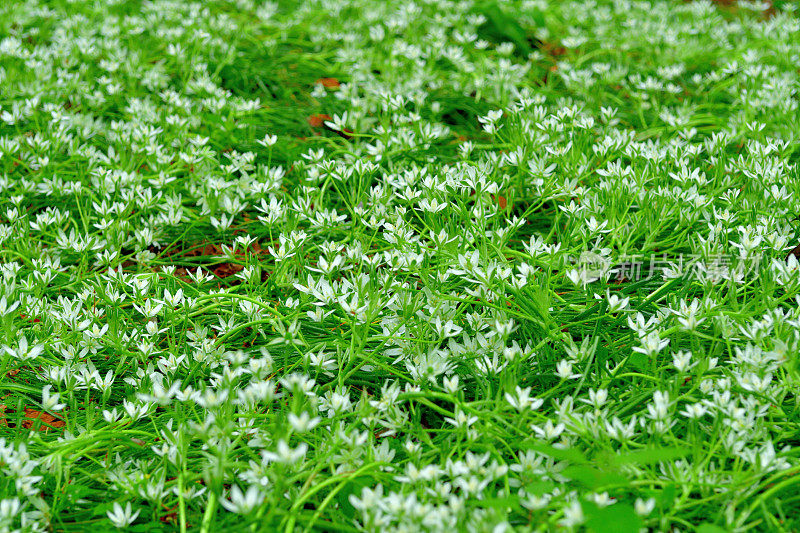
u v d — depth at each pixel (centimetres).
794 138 339
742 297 312
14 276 309
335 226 323
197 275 314
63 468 292
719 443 288
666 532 283
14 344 302
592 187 329
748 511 284
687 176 321
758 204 319
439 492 284
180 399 291
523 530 280
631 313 307
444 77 398
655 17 497
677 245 318
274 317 310
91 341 304
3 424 302
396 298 303
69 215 333
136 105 353
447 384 294
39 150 338
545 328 303
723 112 384
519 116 344
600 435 290
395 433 298
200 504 290
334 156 350
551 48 474
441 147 352
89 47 395
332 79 419
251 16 504
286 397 298
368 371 305
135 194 329
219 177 338
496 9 468
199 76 386
